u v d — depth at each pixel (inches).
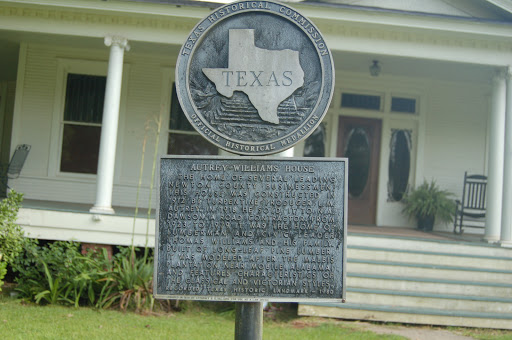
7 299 316.8
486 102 511.5
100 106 478.6
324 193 172.9
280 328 290.5
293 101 175.3
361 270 349.7
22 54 471.2
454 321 316.2
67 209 372.8
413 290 337.4
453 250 373.1
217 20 177.8
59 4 370.3
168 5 372.5
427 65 460.1
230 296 169.3
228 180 173.6
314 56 176.4
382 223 502.0
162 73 483.5
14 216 306.7
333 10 373.7
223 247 171.3
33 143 470.9
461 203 474.3
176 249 171.0
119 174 474.6
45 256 327.0
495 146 410.9
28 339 230.1
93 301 314.3
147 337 247.6
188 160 174.6
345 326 299.9
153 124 479.5
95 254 357.1
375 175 507.5
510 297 340.2
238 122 175.6
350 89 504.7
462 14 423.8
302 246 171.3
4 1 368.2
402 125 509.4
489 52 398.3
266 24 177.9
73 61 474.9
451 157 506.9
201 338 253.8
